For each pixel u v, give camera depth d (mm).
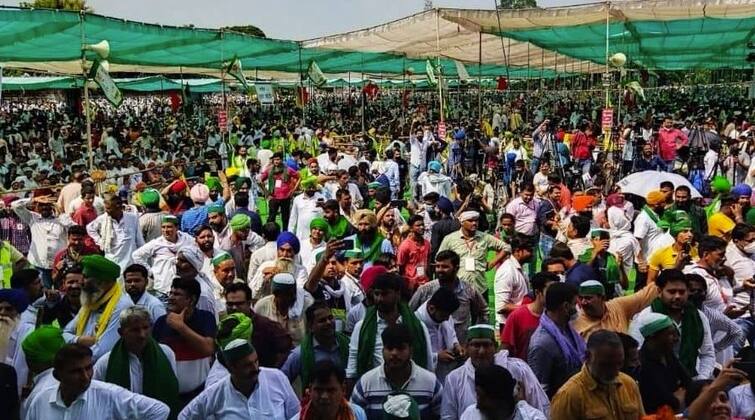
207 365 4926
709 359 5156
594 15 15219
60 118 37344
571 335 4777
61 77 34219
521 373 4438
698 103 41906
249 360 4105
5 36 13211
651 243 8461
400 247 7805
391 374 4480
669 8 14461
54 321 5945
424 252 7766
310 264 7555
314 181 10109
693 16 15555
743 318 6258
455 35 18391
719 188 9500
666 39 22844
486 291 7387
